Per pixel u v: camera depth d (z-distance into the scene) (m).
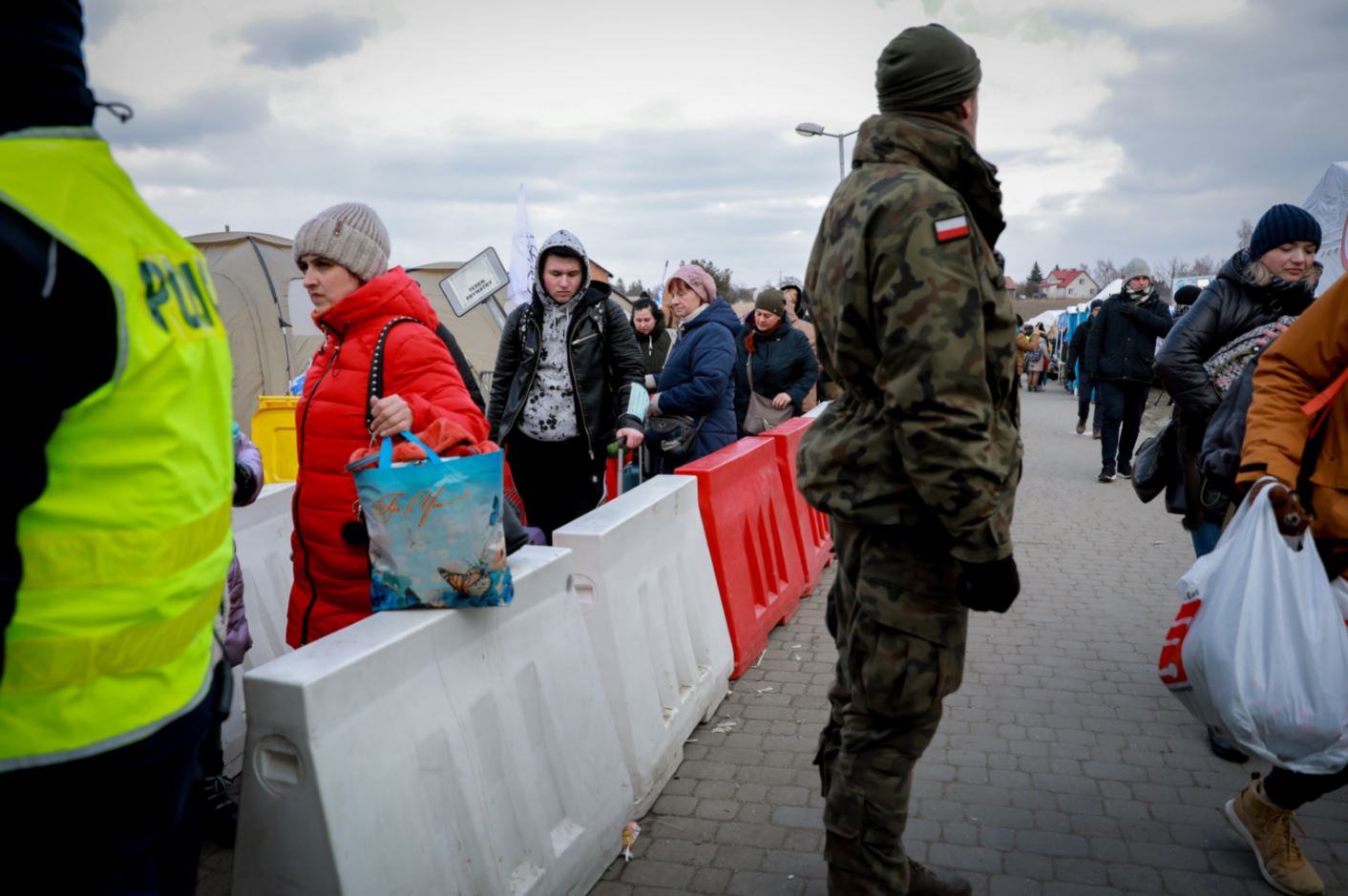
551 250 4.98
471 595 2.54
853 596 2.60
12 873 1.36
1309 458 3.05
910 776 2.57
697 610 4.35
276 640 4.29
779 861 3.17
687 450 6.63
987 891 2.99
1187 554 7.55
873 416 2.43
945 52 2.43
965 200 2.46
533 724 2.85
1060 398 28.19
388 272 3.05
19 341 1.22
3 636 1.23
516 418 5.13
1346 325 2.88
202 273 1.61
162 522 1.41
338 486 2.89
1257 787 3.08
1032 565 7.25
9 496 1.22
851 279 2.35
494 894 2.52
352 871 2.14
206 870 3.12
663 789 3.66
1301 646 2.84
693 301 6.75
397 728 2.34
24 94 1.33
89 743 1.36
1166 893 2.98
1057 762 3.89
